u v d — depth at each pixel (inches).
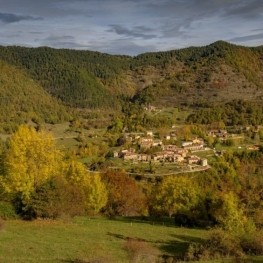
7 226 1806.1
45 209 1994.3
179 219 2365.9
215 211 2203.5
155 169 6540.4
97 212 2630.4
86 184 2498.8
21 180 1966.0
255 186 3090.6
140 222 2373.3
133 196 2861.7
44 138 2054.6
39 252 1423.5
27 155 2010.3
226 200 2006.6
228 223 1792.6
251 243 1364.4
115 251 1533.0
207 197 2380.7
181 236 1955.0
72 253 1446.9
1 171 2014.0
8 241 1530.5
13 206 2004.2
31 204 1987.0
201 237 1939.0
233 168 5885.8
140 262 1387.8
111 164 6835.6
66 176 2484.0
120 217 2613.2
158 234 1969.7
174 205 2404.0
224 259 1266.0
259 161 6678.2
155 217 2721.5
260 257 1269.7
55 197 2020.2
